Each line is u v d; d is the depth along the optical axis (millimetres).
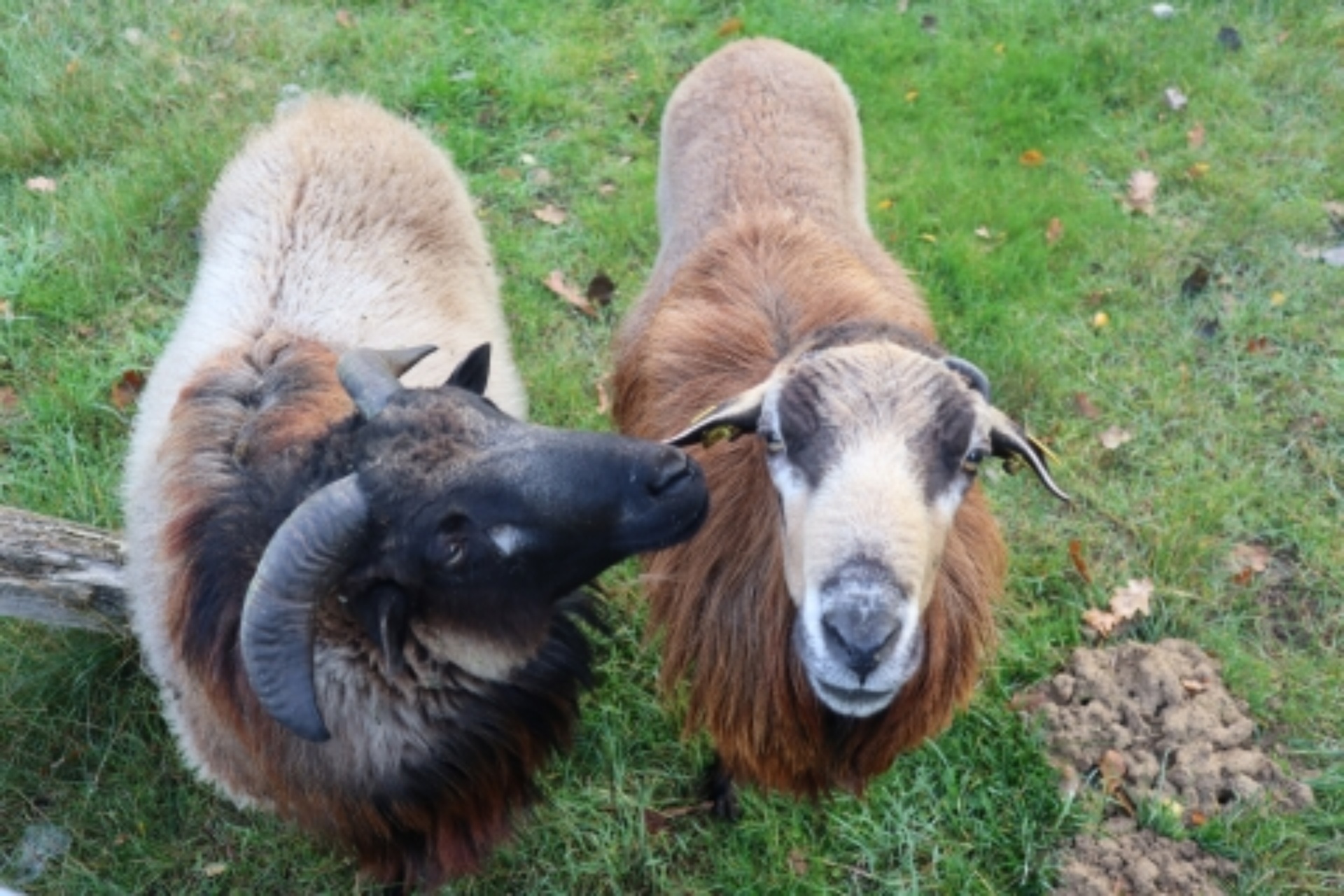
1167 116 1915
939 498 862
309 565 822
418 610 906
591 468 874
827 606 811
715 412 942
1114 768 1203
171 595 967
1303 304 1631
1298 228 1729
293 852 1162
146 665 1204
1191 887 1139
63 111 1782
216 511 954
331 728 932
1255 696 1263
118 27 1950
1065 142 1867
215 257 1255
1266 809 1180
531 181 1811
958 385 888
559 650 1021
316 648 908
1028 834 1170
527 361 1564
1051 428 1509
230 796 1128
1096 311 1639
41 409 1434
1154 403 1521
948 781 1203
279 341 1082
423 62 1985
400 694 941
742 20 2061
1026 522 1415
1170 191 1805
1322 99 1938
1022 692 1276
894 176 1812
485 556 881
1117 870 1151
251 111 1825
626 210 1740
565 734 1067
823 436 861
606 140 1885
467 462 870
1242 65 1991
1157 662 1261
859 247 1224
